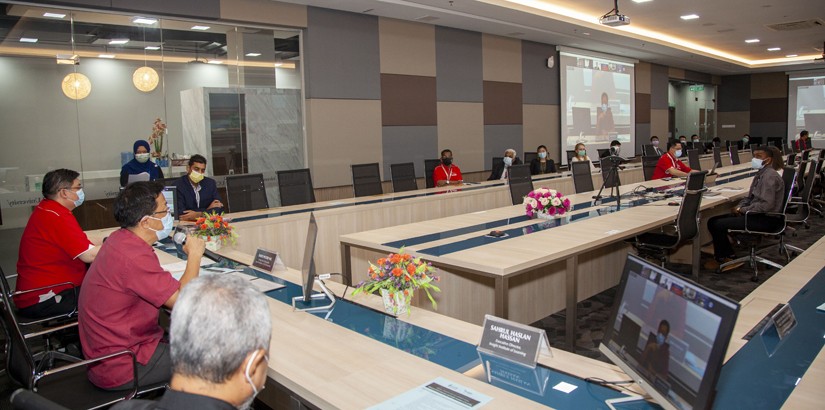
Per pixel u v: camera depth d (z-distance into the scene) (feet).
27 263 10.50
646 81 48.80
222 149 23.26
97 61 19.95
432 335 6.97
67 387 7.29
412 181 23.79
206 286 3.65
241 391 3.61
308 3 23.84
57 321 11.05
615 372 5.74
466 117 31.96
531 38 34.81
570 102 39.50
